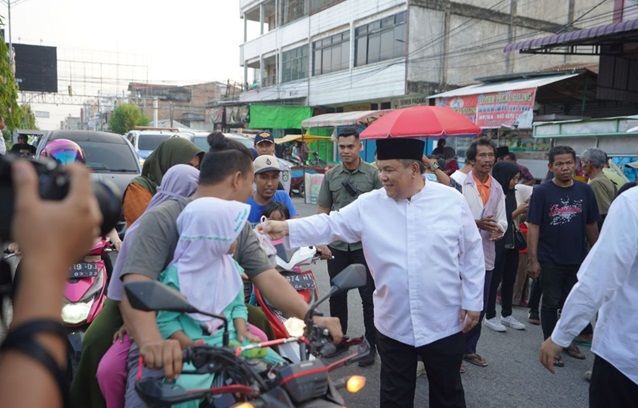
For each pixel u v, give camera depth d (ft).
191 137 50.88
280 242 13.11
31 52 135.13
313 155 76.23
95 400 9.09
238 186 8.22
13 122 33.99
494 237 15.53
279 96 98.89
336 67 83.71
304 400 5.90
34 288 2.70
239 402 6.11
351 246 15.53
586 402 13.44
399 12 68.44
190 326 7.38
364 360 15.30
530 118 45.24
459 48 70.18
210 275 7.43
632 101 43.91
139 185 13.16
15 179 2.79
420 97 68.49
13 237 2.76
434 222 9.59
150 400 5.80
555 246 15.81
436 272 9.48
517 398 13.61
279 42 100.58
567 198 15.71
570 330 8.16
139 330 6.87
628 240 7.66
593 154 20.49
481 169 15.89
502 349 16.83
